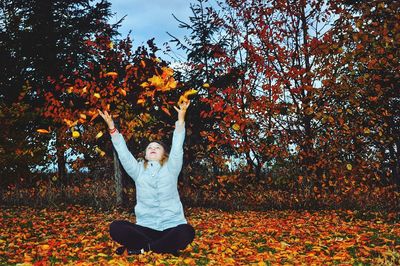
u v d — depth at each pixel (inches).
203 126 682.2
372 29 559.2
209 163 694.5
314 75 573.3
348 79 590.2
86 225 445.4
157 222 225.5
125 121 619.5
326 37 577.3
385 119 609.6
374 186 631.8
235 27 659.4
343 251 278.2
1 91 784.9
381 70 589.6
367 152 618.5
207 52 690.2
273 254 261.1
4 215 538.0
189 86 666.8
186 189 682.2
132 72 599.2
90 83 610.2
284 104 592.1
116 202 629.9
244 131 611.2
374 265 232.8
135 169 225.9
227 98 632.4
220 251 268.4
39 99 779.4
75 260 242.8
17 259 249.0
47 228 427.2
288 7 601.0
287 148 605.9
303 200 607.2
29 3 863.1
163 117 655.8
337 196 600.1
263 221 488.7
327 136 594.2
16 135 676.7
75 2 888.3
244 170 655.1
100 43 650.2
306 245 310.0
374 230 399.9
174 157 221.8
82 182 783.1
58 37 820.0
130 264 201.3
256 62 605.6
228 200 652.7
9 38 794.2
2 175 681.6
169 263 203.8
